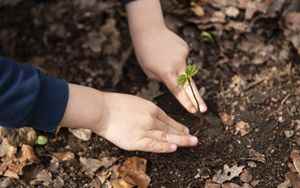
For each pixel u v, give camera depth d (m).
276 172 0.81
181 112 0.88
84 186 0.81
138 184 0.80
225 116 0.87
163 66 0.84
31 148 0.84
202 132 0.86
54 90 0.68
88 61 0.95
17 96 0.66
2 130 0.85
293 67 0.91
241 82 0.90
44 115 0.69
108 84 0.92
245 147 0.84
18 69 0.67
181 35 0.95
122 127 0.75
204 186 0.80
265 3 0.96
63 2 1.03
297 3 0.96
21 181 0.82
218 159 0.83
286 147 0.83
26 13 1.03
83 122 0.72
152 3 0.87
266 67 0.92
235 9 0.97
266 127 0.85
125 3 0.87
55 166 0.83
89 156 0.84
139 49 0.86
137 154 0.84
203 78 0.91
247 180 0.80
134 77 0.92
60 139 0.86
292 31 0.94
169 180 0.81
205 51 0.94
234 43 0.94
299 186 0.79
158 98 0.90
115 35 0.98
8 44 0.99
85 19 1.00
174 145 0.77
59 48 0.97
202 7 0.98
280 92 0.89
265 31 0.95
